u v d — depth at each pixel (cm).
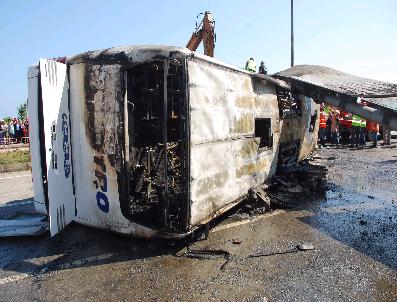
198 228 478
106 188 473
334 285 361
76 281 383
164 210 444
